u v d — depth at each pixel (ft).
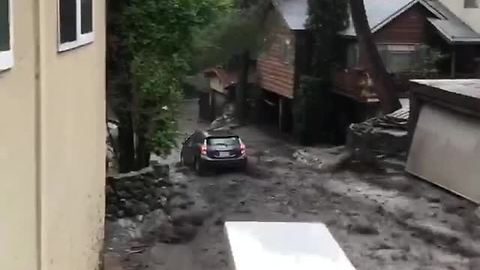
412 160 61.77
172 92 44.04
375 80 76.28
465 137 53.78
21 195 14.05
